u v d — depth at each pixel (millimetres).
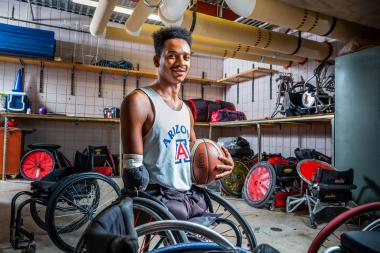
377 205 1224
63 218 2707
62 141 5699
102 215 628
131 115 1014
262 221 2918
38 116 4828
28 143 5434
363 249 958
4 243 2197
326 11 3219
